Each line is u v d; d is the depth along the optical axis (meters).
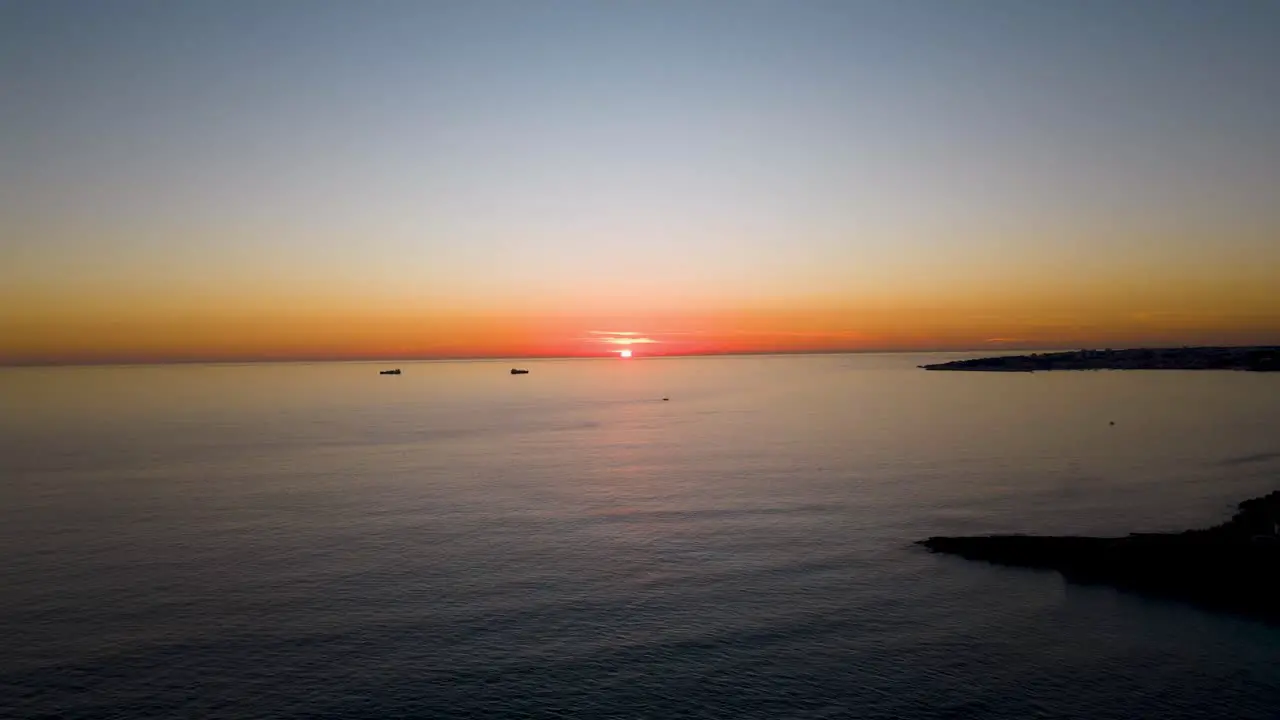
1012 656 36.72
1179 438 109.69
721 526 60.19
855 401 194.25
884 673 35.19
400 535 57.88
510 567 49.94
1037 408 163.75
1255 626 39.38
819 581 46.94
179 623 40.84
